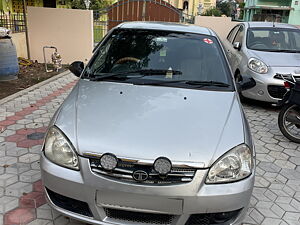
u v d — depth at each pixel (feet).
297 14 100.99
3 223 8.79
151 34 12.42
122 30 12.72
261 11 107.04
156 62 11.36
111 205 7.44
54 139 8.02
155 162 7.15
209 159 7.45
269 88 18.94
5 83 23.11
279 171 12.76
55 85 23.34
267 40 22.24
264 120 18.47
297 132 16.39
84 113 8.64
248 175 7.86
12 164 11.83
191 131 8.09
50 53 31.50
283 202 10.66
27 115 16.85
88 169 7.43
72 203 7.88
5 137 14.05
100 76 10.96
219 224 7.69
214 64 11.46
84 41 30.96
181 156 7.38
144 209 7.36
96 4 57.47
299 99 14.38
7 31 23.22
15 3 45.21
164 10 37.70
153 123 8.27
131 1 37.19
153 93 9.84
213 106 9.42
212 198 7.28
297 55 20.75
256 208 10.23
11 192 10.14
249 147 8.16
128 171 7.29
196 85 10.58
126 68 11.20
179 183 7.24
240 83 11.73
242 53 21.42
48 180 7.83
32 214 9.21
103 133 7.87
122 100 9.32
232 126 8.54
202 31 13.05
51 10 30.30
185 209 7.29
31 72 27.04
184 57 11.54
